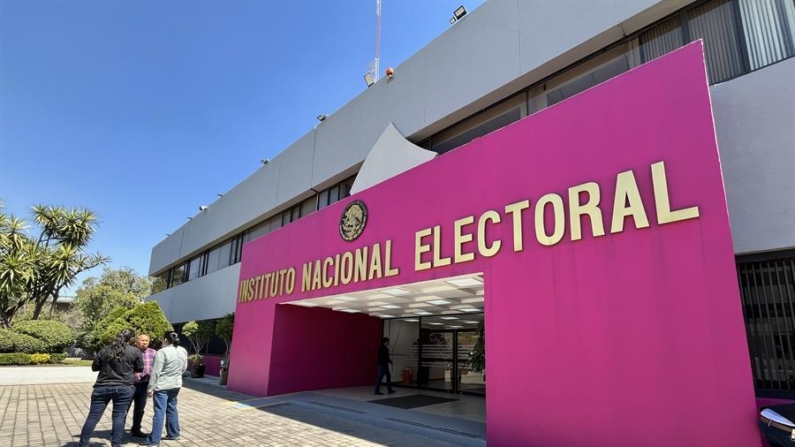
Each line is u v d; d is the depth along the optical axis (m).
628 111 5.49
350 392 12.41
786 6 5.80
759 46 5.96
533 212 6.24
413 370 13.62
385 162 11.15
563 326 5.57
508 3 9.20
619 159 5.46
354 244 9.65
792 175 5.18
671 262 4.79
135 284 38.78
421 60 11.12
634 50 7.39
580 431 5.16
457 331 12.66
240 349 13.63
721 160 5.77
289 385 12.12
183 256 25.52
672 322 4.67
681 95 5.07
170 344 6.91
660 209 4.96
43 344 17.03
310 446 6.50
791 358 4.95
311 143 15.21
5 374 14.13
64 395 11.88
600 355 5.16
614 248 5.27
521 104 9.03
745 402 4.08
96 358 5.94
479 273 6.91
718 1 6.48
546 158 6.25
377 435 7.30
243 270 14.61
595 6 7.67
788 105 5.37
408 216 8.37
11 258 18.66
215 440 6.85
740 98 5.78
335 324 13.49
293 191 15.68
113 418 5.84
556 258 5.82
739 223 5.47
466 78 9.78
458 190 7.46
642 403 4.73
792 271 5.09
